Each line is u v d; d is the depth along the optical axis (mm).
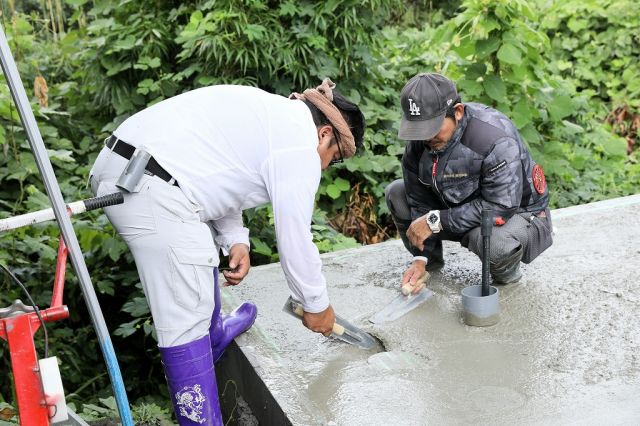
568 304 2959
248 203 2250
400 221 3305
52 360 1743
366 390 2449
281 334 2904
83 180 4570
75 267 1694
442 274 3359
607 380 2404
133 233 2135
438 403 2344
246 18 4605
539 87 5297
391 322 2939
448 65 5809
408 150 3047
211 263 2180
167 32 5023
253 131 2154
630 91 6820
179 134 2129
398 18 8039
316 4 4797
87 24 6348
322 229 4418
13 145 4266
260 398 2598
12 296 3787
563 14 7035
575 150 5680
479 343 2729
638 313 2840
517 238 2953
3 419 2850
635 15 6812
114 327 4262
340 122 2279
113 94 5043
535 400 2318
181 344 2211
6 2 5820
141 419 3252
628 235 3584
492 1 4598
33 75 5566
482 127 2807
